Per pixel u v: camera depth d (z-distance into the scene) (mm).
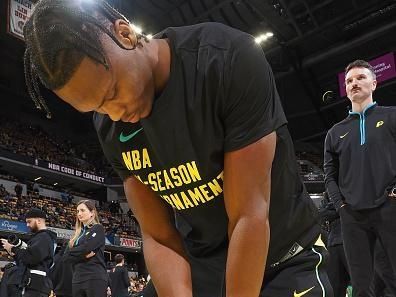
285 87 24297
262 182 1138
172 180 1285
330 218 3490
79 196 24859
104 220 23203
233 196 1157
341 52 21016
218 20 19312
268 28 20406
